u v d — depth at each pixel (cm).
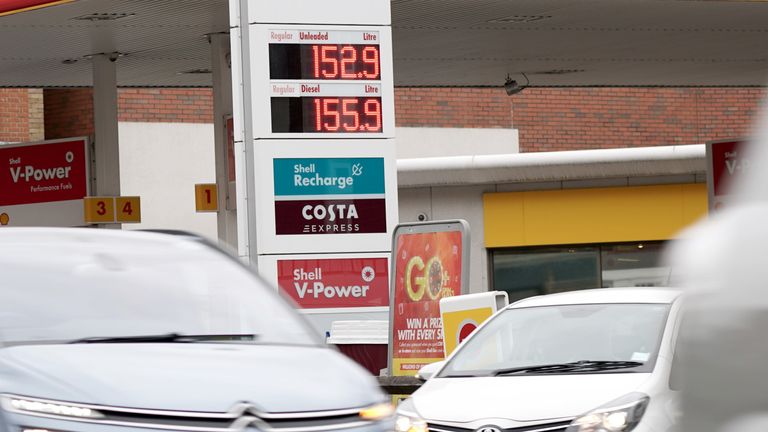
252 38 2827
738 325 840
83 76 4478
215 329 1185
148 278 1212
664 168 5144
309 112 2848
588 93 6619
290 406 1048
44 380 984
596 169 5156
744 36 4053
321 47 2861
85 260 1211
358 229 2855
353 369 1179
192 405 1000
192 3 3206
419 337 2567
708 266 860
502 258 5266
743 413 833
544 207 5200
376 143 2880
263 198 2812
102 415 968
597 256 5247
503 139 6384
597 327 1914
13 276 1158
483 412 1727
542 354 1895
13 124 5538
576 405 1692
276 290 1303
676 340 1834
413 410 1791
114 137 3984
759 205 858
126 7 3244
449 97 6291
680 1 3428
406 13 3478
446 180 5188
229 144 3612
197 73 4456
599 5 3462
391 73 2898
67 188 3978
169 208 5591
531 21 3669
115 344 1090
